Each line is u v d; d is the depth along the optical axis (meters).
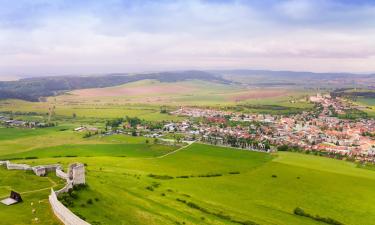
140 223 94.25
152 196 139.75
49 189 100.94
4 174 119.12
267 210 157.75
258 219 139.75
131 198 123.62
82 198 99.00
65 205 90.25
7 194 95.62
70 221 73.44
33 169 124.62
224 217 133.50
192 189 177.00
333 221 151.62
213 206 147.38
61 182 109.94
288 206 167.38
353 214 162.25
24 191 98.69
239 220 132.12
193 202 144.50
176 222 106.56
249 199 172.00
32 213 80.50
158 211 114.06
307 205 170.75
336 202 177.38
